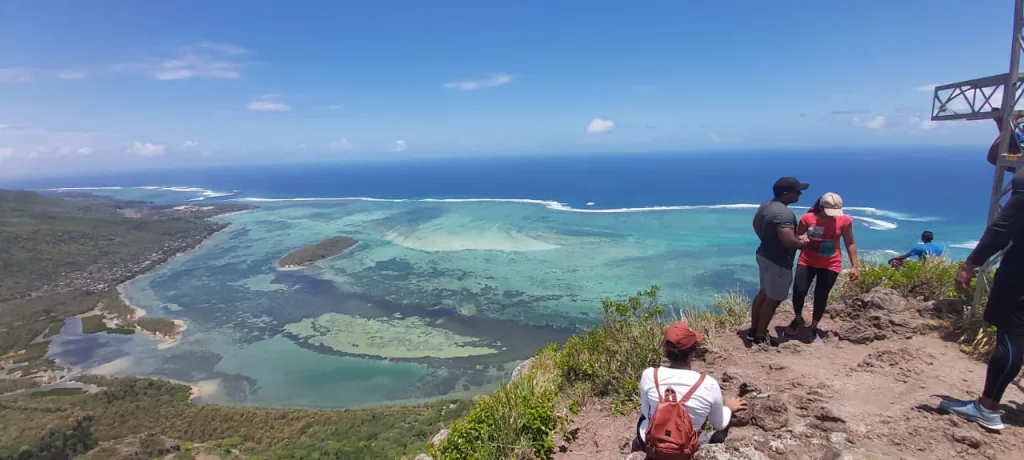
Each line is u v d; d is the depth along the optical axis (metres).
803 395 4.17
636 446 3.65
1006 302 3.24
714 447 3.20
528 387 5.52
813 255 5.53
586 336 6.71
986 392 3.35
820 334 5.75
